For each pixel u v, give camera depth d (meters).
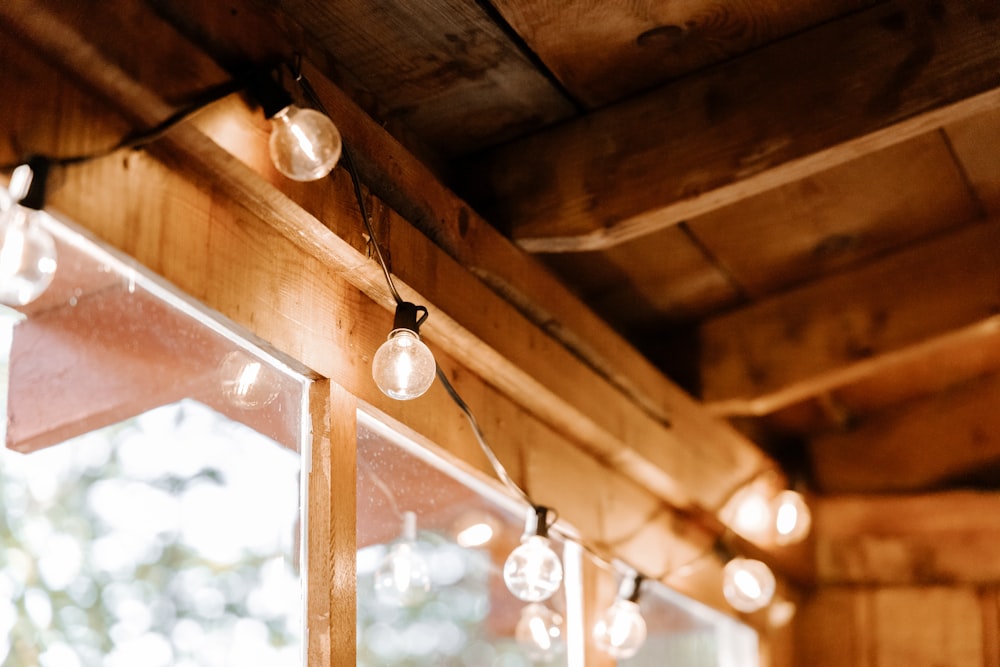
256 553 2.25
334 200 1.83
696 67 2.31
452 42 2.13
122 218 1.53
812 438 3.84
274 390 1.93
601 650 2.68
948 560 3.57
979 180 2.82
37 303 1.86
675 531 3.10
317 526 1.81
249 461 2.08
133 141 1.55
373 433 2.09
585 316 2.65
